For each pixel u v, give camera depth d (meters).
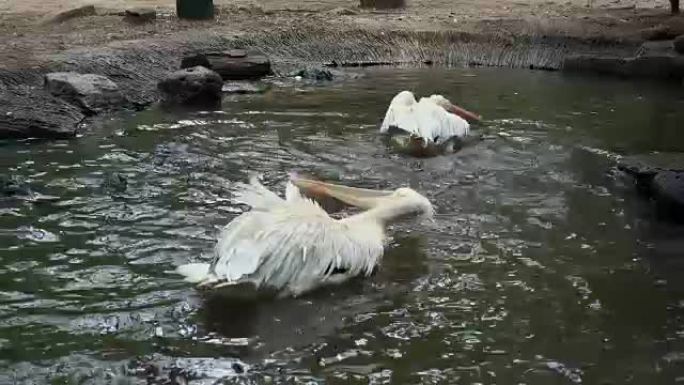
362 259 5.01
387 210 5.64
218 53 11.65
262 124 8.79
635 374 3.95
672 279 5.02
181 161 7.27
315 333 4.31
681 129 8.70
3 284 4.73
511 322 4.48
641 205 6.31
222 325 4.34
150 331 4.25
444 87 11.29
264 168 7.13
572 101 10.25
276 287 4.70
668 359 4.09
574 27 13.89
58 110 8.62
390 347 4.18
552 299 4.76
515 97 10.53
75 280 4.80
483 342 4.25
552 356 4.11
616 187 6.72
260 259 4.61
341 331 4.34
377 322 4.45
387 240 5.58
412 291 4.84
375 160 7.45
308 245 4.76
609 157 7.59
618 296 4.80
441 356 4.10
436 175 7.04
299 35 13.59
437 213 6.11
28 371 3.82
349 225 5.23
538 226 5.88
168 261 5.10
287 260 4.69
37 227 5.60
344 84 11.42
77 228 5.60
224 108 9.62
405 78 12.04
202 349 4.09
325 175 6.97
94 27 13.61
